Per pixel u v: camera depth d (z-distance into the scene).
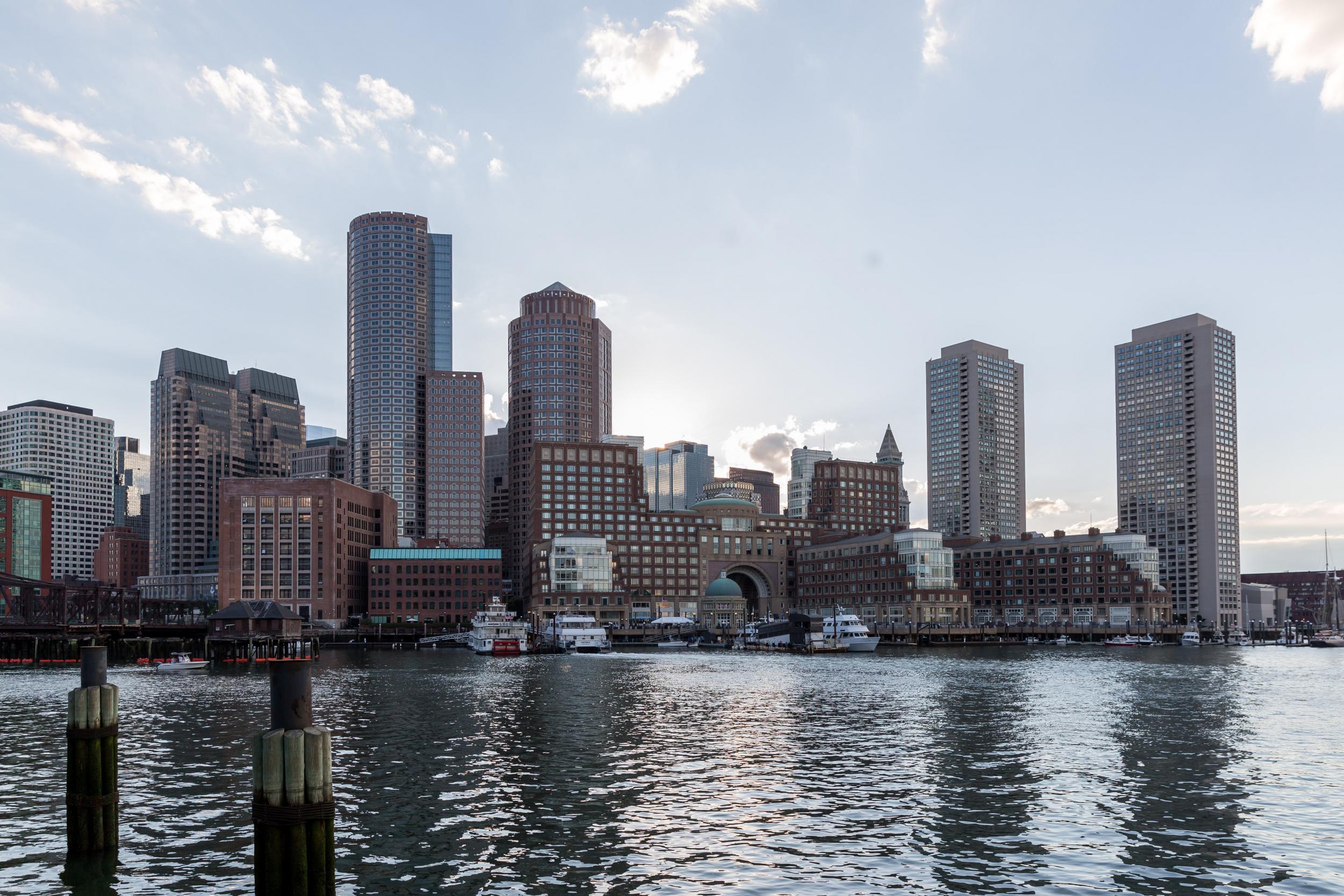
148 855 40.06
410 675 146.75
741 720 84.44
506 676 144.00
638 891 36.25
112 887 36.19
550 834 43.94
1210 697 105.88
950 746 68.81
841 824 45.69
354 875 38.09
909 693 110.69
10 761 62.12
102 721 40.12
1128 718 85.94
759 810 48.47
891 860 39.91
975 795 51.91
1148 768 59.81
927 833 44.12
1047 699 103.94
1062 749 67.25
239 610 189.62
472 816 47.09
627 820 46.38
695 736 73.81
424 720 83.94
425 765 60.72
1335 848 41.59
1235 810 48.34
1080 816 47.09
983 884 36.97
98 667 40.47
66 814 45.66
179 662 166.50
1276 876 37.81
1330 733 75.56
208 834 43.28
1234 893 35.84
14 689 117.56
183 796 50.88
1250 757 64.06
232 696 106.50
